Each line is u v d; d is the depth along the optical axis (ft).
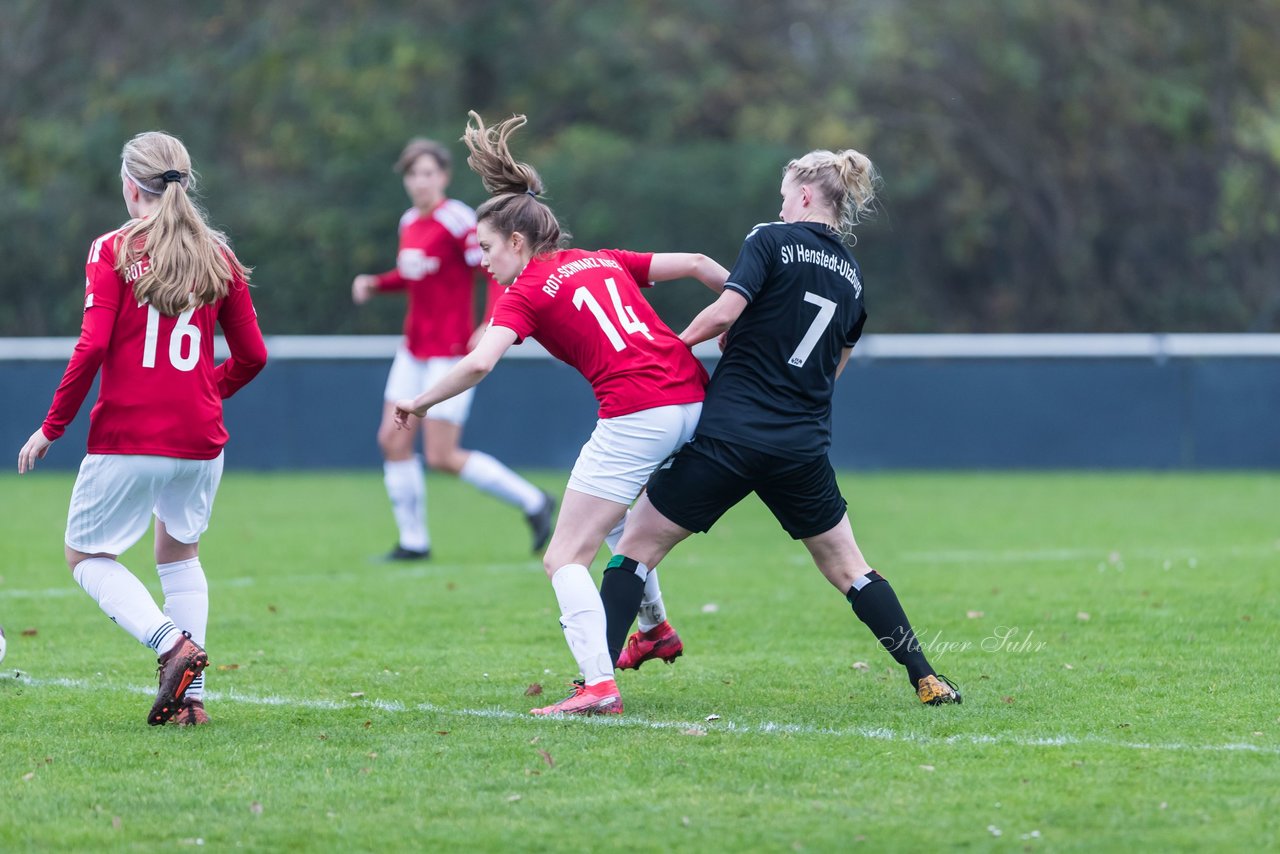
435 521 152.56
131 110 304.30
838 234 64.49
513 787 51.03
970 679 69.31
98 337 56.54
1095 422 209.97
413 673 72.33
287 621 88.43
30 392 208.13
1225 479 194.29
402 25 309.83
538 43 334.24
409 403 60.18
